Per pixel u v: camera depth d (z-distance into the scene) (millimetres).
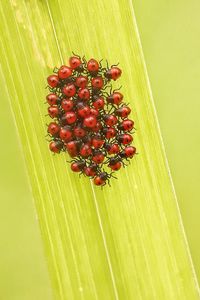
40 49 106
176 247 109
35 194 107
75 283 109
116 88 108
